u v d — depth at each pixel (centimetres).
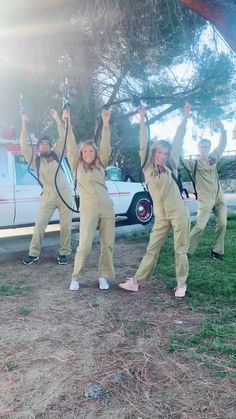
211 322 365
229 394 258
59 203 587
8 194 711
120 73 1191
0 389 268
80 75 1070
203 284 461
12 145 722
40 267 582
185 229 428
